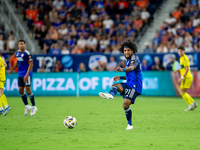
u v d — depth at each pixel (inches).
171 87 2394.2
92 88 2477.9
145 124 1106.7
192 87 2342.5
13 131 963.3
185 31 3218.5
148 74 2432.3
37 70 2475.4
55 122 1165.1
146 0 3489.2
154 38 3004.4
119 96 2546.8
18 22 3088.1
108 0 3447.3
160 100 2129.7
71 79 2484.0
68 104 1870.1
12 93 2454.5
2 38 2952.8
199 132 936.3
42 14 3336.6
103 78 2461.9
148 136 867.4
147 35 3243.1
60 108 1658.5
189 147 727.7
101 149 706.8
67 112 1486.2
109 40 3009.4
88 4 3484.3
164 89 2407.7
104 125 1087.0
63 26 3142.2
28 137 858.8
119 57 2455.7
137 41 3154.5
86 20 3314.5
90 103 1936.5
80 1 3432.6
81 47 2970.0
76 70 2485.2
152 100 2129.7
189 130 973.8
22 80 1359.5
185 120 1210.0
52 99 2218.3
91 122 1161.4
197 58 2345.0
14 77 2453.2
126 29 3181.6
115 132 938.7
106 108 1659.7
